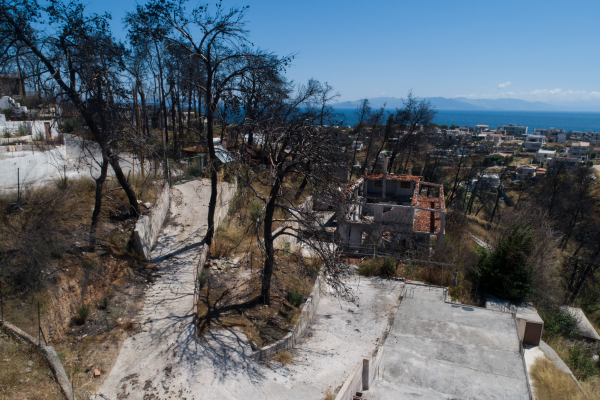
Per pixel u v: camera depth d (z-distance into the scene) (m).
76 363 9.16
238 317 12.61
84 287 11.41
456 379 9.84
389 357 11.00
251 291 14.54
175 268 14.45
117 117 13.84
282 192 13.16
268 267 13.47
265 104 14.85
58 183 16.14
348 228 23.38
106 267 12.62
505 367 10.52
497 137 190.25
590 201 44.00
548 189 48.00
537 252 17.81
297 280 16.72
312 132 13.20
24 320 8.91
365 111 43.91
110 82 13.48
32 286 9.73
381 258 19.27
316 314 14.63
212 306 13.01
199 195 21.53
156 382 9.03
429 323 13.30
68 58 12.45
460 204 51.22
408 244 22.50
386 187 29.91
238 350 10.70
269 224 13.23
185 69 18.00
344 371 10.43
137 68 21.28
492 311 14.29
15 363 7.70
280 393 9.18
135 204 15.72
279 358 10.86
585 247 35.38
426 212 25.83
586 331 17.70
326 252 13.19
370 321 13.77
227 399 8.73
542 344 14.12
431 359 10.86
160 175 21.20
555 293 19.77
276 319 12.98
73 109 13.41
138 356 9.84
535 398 10.96
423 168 58.88
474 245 24.94
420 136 47.16
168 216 18.84
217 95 14.41
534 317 15.13
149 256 14.98
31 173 17.47
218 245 16.83
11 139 21.25
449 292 17.02
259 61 14.05
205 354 10.27
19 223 12.08
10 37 12.02
